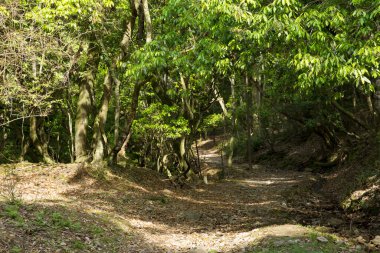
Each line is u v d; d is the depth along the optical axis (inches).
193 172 904.9
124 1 649.6
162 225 478.6
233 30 382.3
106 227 390.0
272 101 1078.4
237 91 1075.3
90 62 706.2
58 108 773.3
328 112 1003.3
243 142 1595.7
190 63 424.5
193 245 394.6
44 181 570.9
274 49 416.2
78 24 626.2
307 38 303.0
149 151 945.5
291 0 291.7
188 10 396.2
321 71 307.0
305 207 644.7
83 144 723.4
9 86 477.7
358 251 331.3
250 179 1031.6
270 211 594.9
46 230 321.4
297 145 1453.0
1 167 614.5
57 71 578.2
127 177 720.3
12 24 484.1
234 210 609.6
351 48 289.7
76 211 414.9
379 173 638.5
